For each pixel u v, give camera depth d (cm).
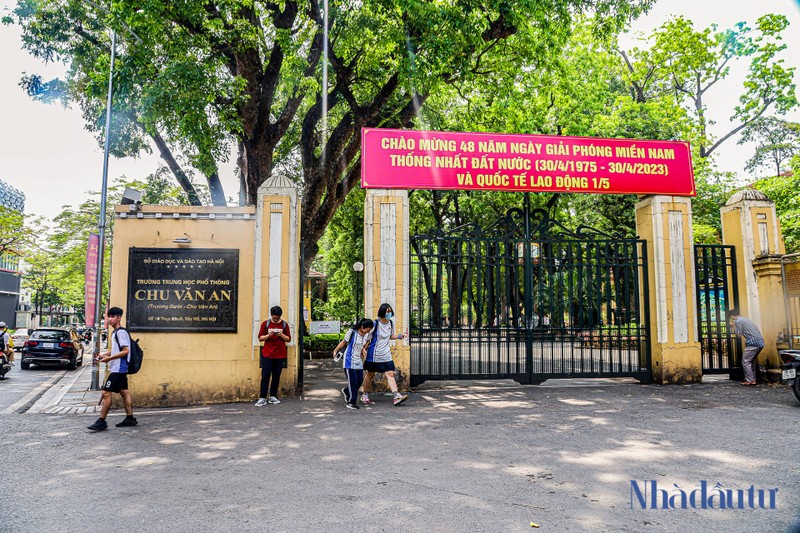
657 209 1050
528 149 1024
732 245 1108
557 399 871
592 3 1430
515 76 1636
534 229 1060
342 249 2894
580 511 383
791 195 1748
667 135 2103
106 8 1387
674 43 2334
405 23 1191
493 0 1195
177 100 1138
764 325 1045
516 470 482
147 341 874
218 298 889
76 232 3069
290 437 618
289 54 1282
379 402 855
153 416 766
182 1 1143
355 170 1548
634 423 680
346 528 353
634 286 1074
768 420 693
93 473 481
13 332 3091
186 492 427
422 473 474
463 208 2555
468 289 1018
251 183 1440
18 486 445
